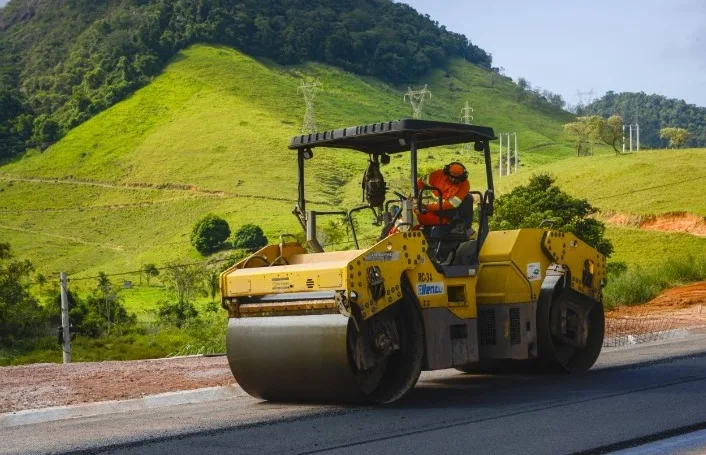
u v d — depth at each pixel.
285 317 9.22
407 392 9.62
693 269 27.20
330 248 11.52
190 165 193.00
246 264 9.91
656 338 15.42
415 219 10.02
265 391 9.51
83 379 12.44
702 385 9.95
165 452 7.29
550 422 8.04
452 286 9.86
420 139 10.71
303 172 10.72
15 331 60.56
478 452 6.89
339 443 7.38
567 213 58.50
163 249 153.50
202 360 15.00
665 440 7.21
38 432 8.59
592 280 11.55
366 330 9.12
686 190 95.19
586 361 11.56
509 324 10.45
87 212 180.50
